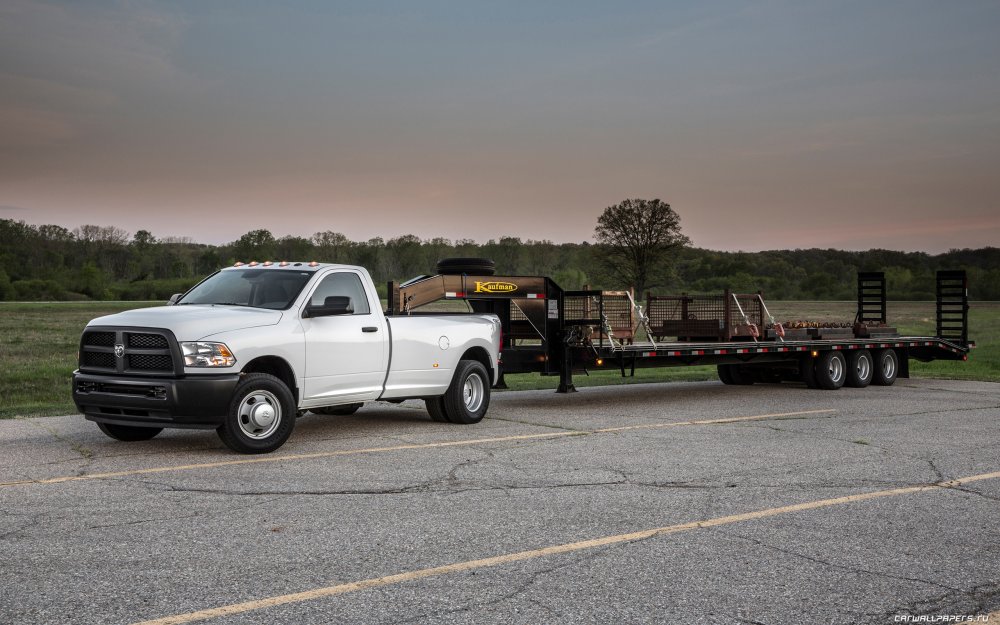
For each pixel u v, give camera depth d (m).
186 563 5.08
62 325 53.88
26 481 7.41
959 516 6.39
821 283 142.00
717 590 4.66
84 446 9.36
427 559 5.20
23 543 5.47
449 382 11.33
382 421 11.77
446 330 11.23
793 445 9.70
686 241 85.31
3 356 30.02
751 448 9.45
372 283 10.54
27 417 11.94
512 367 13.66
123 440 9.73
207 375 8.58
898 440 10.13
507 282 13.51
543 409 13.47
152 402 8.49
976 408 13.73
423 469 8.07
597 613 4.30
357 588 4.65
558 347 14.16
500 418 12.21
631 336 14.51
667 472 8.02
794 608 4.40
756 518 6.28
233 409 8.68
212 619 4.17
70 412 12.55
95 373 9.01
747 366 18.61
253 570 4.96
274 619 4.18
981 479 7.80
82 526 5.90
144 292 134.12
